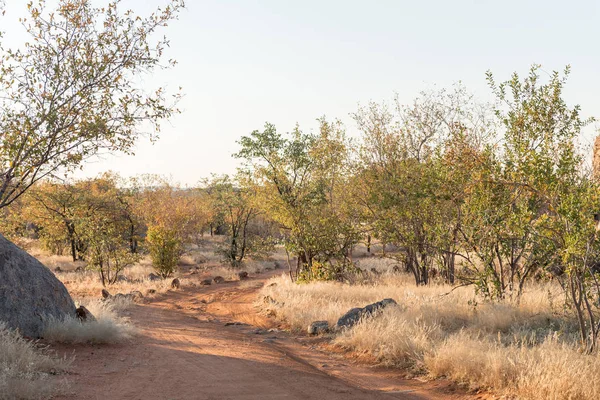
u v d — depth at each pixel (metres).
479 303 12.60
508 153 12.24
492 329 10.39
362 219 22.73
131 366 8.27
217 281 32.00
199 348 10.34
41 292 10.42
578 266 8.01
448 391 7.29
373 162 22.38
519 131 12.66
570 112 12.77
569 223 8.05
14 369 6.73
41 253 47.44
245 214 43.47
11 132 11.84
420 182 17.39
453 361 7.96
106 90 12.31
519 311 11.24
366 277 24.06
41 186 23.20
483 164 12.37
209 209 54.22
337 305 14.89
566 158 10.50
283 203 25.08
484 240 12.78
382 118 22.56
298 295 17.62
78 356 8.84
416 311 11.70
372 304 12.94
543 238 9.35
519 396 6.49
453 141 15.36
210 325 14.91
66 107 12.26
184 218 43.97
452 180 14.79
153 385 7.04
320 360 9.73
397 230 19.22
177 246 34.16
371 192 19.98
